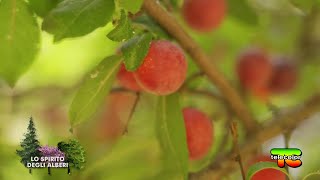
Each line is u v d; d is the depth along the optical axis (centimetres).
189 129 44
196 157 45
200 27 52
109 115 48
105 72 41
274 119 47
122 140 50
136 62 38
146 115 51
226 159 46
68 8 39
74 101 40
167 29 42
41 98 53
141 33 41
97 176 51
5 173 51
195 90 47
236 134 42
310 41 62
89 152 48
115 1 39
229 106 48
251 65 55
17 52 43
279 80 59
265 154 45
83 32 39
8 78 43
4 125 52
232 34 62
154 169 51
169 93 41
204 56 44
